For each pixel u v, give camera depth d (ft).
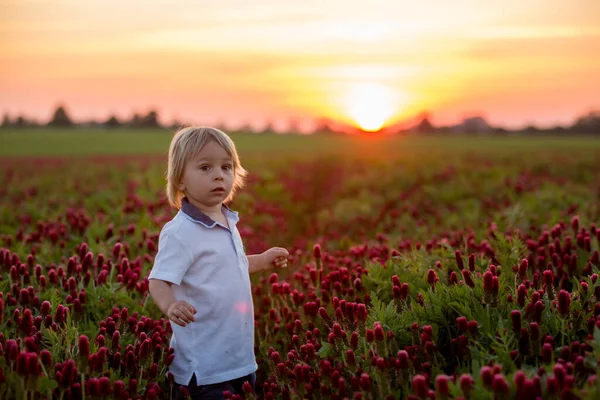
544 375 9.42
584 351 10.53
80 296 14.37
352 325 12.41
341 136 295.48
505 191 39.22
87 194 40.47
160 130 319.88
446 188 43.14
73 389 10.38
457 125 342.64
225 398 11.57
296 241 29.50
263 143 212.43
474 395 9.11
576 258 15.16
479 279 12.58
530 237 20.77
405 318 11.96
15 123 353.51
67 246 20.86
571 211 26.50
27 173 68.80
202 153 12.32
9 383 10.28
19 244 20.12
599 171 69.72
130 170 68.59
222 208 13.25
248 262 13.73
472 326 10.83
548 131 315.99
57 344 11.76
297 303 15.21
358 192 51.88
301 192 53.16
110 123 367.25
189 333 12.25
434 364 10.95
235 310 12.44
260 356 15.26
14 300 13.94
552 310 11.80
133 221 26.03
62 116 364.58
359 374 10.69
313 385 10.89
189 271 12.21
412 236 25.98
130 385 11.10
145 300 15.52
